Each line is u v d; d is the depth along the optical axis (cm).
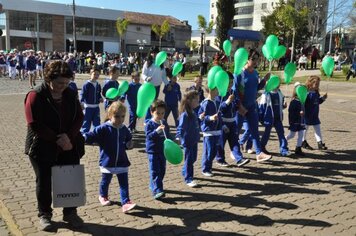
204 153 636
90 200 524
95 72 884
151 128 531
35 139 412
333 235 431
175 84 1006
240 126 694
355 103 1599
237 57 671
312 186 596
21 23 5328
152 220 464
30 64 2147
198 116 637
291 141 910
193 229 441
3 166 675
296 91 748
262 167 692
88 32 5916
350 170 680
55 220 458
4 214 471
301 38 4125
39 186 423
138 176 634
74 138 424
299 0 4441
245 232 435
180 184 597
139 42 6438
